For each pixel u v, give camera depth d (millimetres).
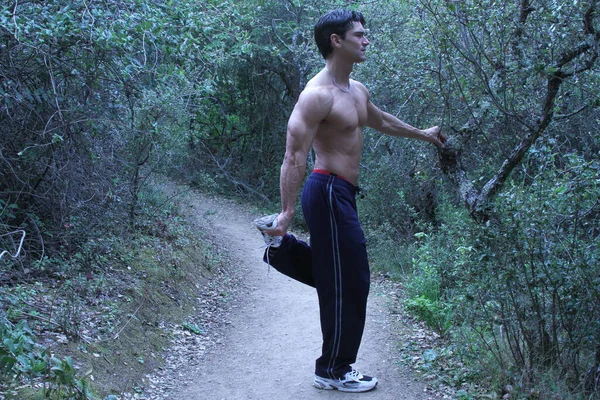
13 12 4930
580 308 3801
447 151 4492
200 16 6391
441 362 4586
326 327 3932
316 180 3803
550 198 3738
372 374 4406
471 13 4137
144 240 7723
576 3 3770
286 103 18719
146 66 5934
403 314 6254
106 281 5828
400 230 10141
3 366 3098
